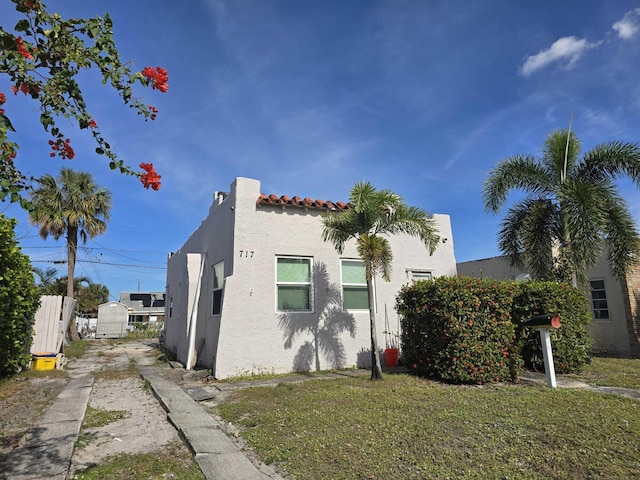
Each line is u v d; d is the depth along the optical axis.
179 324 14.91
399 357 11.98
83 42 3.28
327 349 11.20
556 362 9.81
